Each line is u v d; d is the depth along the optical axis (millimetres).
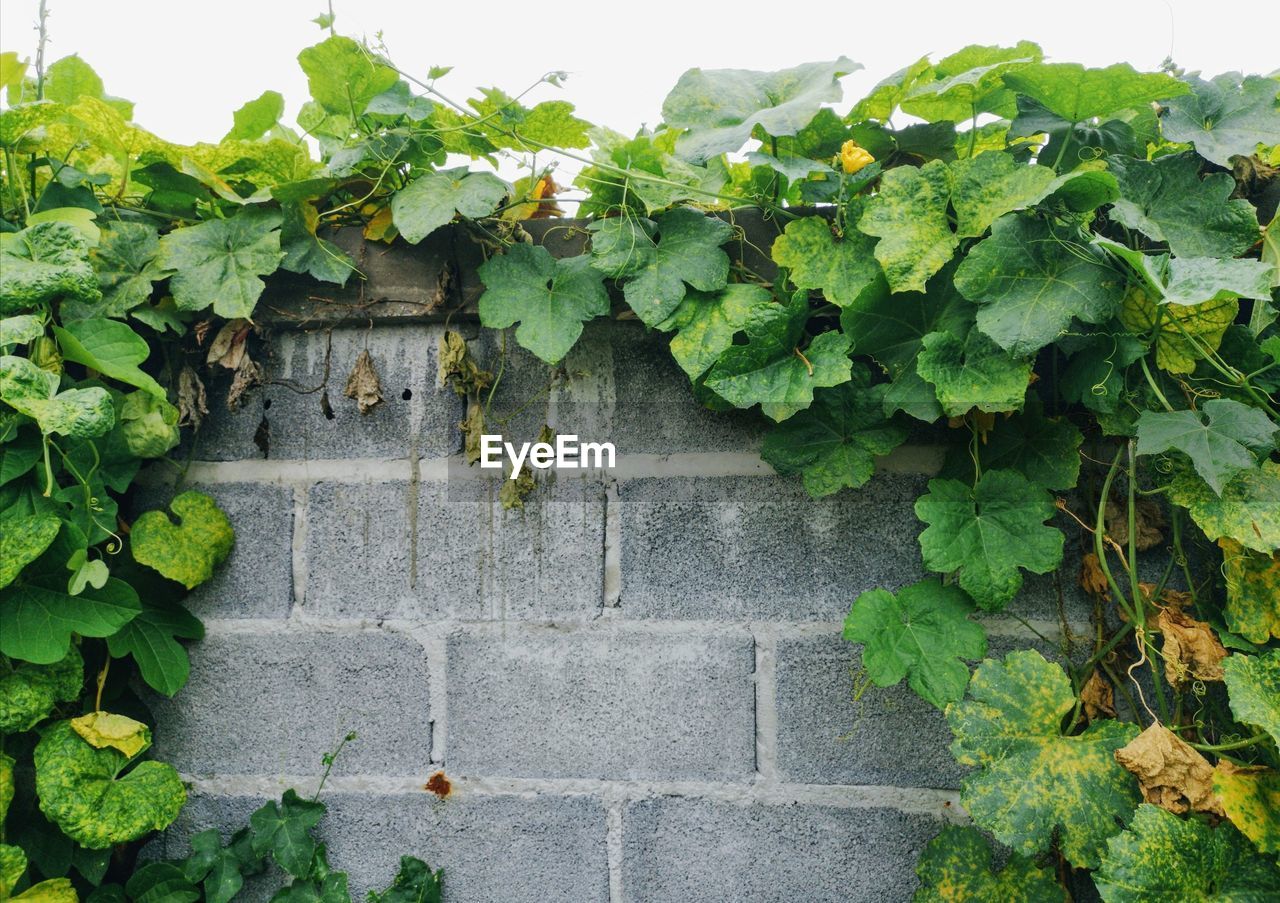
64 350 1077
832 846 1157
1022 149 1185
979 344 1050
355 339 1241
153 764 1132
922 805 1146
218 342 1202
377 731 1219
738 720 1177
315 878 1196
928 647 1048
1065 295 996
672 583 1193
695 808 1176
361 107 1140
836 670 1167
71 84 1237
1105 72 992
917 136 1154
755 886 1164
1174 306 1041
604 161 1127
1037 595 1150
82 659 1145
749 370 1081
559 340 1106
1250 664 927
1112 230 1104
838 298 1083
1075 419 1133
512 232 1199
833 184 1137
